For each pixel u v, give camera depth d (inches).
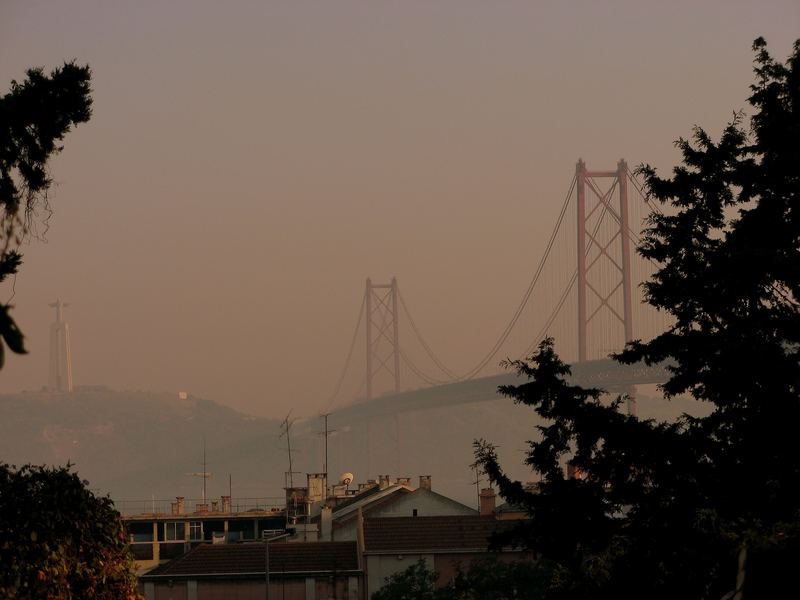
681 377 4023.1
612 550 3659.0
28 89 2336.4
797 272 3841.0
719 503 3555.6
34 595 2405.3
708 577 3083.2
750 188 4119.1
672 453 3846.0
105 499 2664.9
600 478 4077.3
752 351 3779.5
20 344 1125.1
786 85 4160.9
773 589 2049.7
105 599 2588.6
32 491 2482.8
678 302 4126.5
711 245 4207.7
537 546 4183.1
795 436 3607.3
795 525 2618.1
